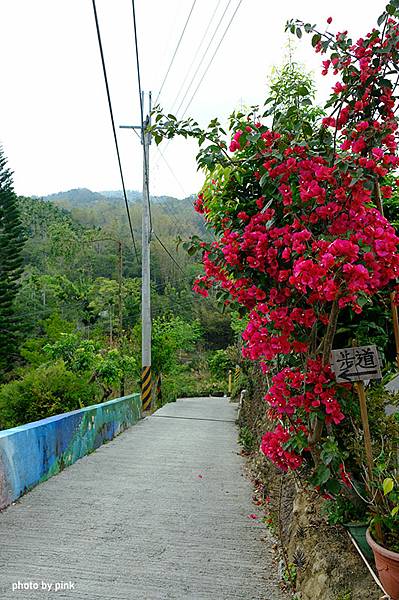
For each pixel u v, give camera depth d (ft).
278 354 12.23
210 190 12.80
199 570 13.46
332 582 10.48
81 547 14.73
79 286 132.16
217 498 20.02
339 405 10.82
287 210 10.80
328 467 10.71
